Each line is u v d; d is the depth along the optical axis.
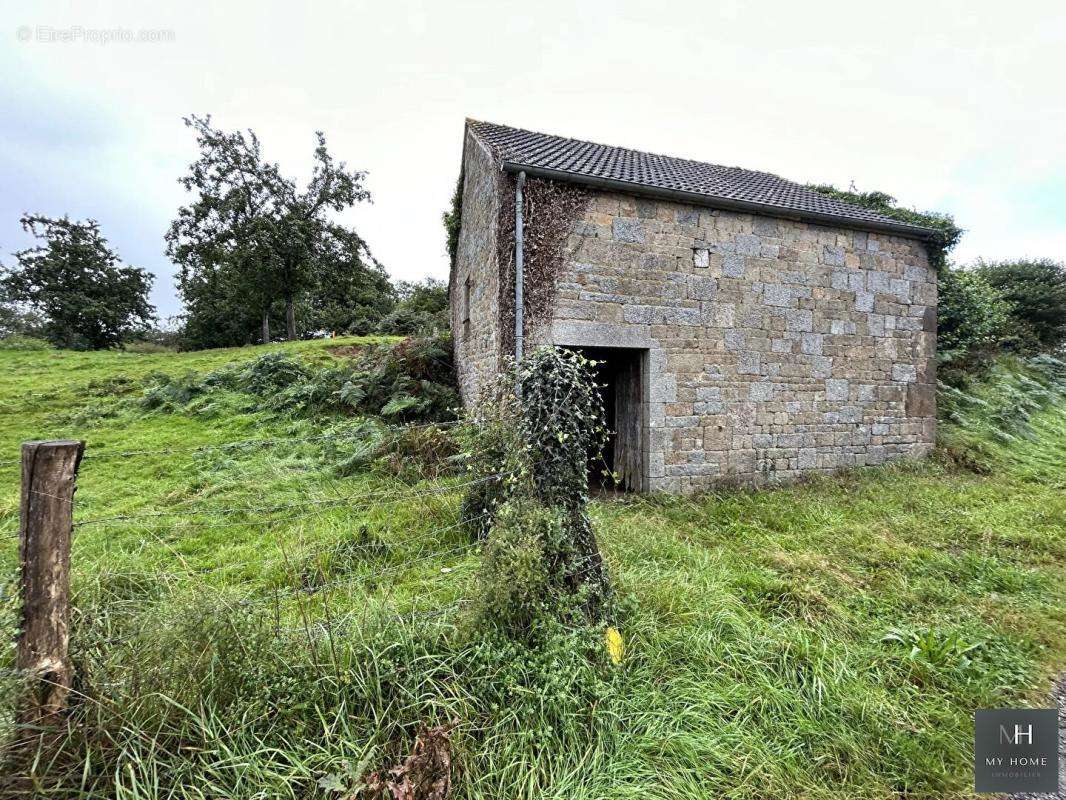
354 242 25.33
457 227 10.23
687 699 2.31
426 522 4.43
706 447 6.59
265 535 4.34
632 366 6.70
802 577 3.74
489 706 2.09
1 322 30.70
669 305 6.39
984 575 3.91
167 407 9.72
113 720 1.70
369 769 1.75
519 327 5.79
